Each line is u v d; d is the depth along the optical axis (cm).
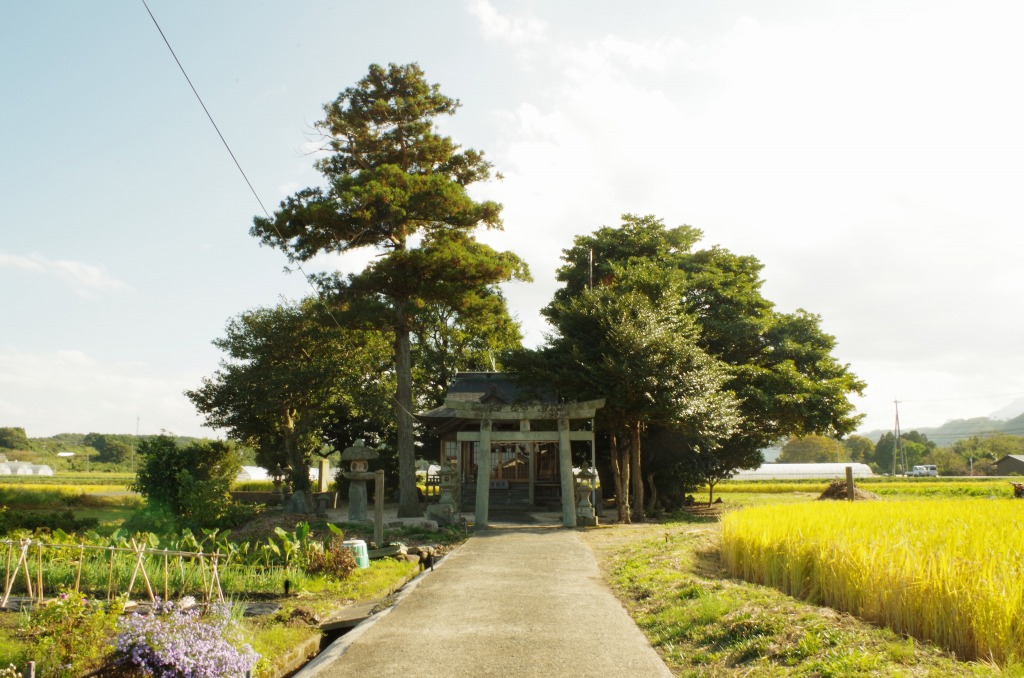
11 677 731
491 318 3628
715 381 3050
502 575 1559
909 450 15175
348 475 2698
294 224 3156
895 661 725
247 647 839
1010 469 11981
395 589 1484
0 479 9550
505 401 3834
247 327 4144
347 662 874
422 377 5059
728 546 1467
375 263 3309
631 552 1847
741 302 3856
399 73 3506
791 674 733
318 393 4038
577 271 4266
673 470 3584
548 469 3991
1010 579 784
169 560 1435
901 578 864
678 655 883
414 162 3600
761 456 3891
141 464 3108
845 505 1992
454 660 877
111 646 804
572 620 1092
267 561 1541
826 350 3859
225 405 4147
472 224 3438
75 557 1436
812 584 1120
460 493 3572
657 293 3438
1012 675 652
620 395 2884
